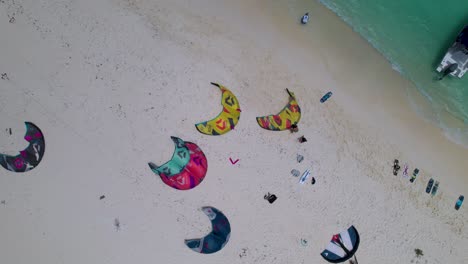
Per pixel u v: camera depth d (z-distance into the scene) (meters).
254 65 16.52
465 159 17.08
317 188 15.20
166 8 16.64
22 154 13.72
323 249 14.57
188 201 14.23
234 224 14.25
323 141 15.88
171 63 15.80
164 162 14.49
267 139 15.43
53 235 13.14
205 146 14.88
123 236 13.52
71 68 15.02
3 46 14.86
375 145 16.34
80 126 14.39
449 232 15.57
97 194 13.80
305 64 17.08
